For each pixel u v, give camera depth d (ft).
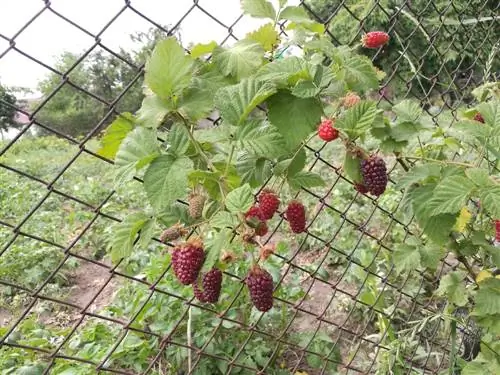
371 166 1.00
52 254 3.27
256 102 0.88
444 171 1.17
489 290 1.26
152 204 0.81
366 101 0.96
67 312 2.79
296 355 1.97
